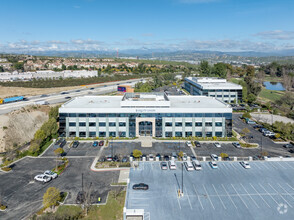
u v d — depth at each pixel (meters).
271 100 170.38
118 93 187.88
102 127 91.12
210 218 46.38
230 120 91.56
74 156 75.06
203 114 91.00
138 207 49.59
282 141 88.25
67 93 182.12
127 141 87.44
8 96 157.75
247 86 176.75
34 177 60.81
